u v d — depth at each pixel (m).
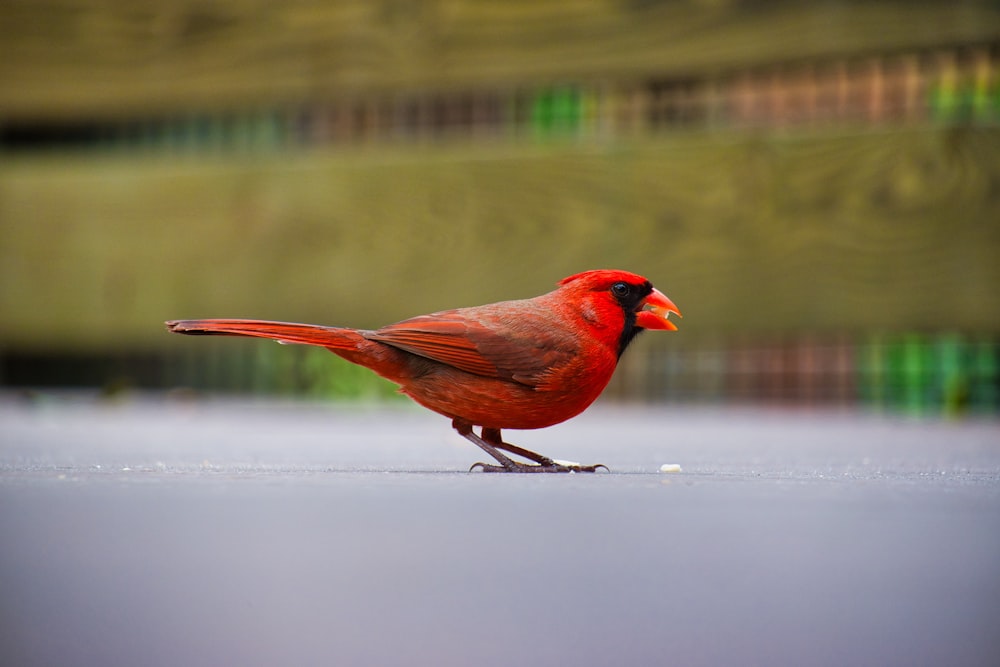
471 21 12.34
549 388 6.51
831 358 12.66
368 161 12.59
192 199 13.08
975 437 9.06
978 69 11.05
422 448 7.91
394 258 12.51
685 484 4.36
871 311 11.23
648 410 13.38
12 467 5.50
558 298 6.86
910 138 11.10
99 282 13.34
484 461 6.79
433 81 12.44
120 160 13.50
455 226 12.34
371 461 6.48
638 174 11.85
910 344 12.41
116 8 13.20
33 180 13.50
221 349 14.47
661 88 12.05
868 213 11.23
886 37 11.08
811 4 11.31
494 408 6.56
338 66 12.67
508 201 12.20
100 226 13.34
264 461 6.33
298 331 6.41
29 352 14.38
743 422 11.41
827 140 11.33
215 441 8.48
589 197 11.98
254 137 13.34
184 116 13.40
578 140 12.20
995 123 11.00
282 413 12.91
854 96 11.49
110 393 14.69
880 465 6.12
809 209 11.39
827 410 12.69
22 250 13.54
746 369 13.05
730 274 11.61
